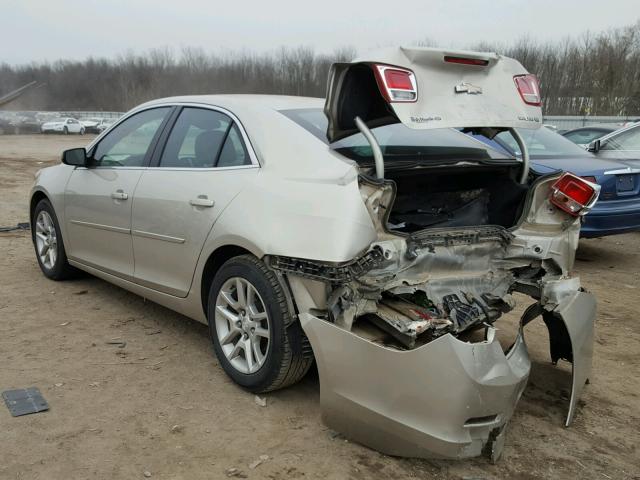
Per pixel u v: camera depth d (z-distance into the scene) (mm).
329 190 2867
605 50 41531
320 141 3162
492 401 2617
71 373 3543
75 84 67188
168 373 3598
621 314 5203
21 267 5785
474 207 3611
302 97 4082
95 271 4695
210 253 3424
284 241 2924
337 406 2822
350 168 2873
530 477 2766
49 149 25062
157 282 3957
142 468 2672
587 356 3338
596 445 3064
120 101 65438
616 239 8711
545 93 43312
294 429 3041
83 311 4598
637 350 4371
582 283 6266
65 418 3041
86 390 3344
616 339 4586
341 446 2912
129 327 4309
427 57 2838
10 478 2549
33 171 15469
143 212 3945
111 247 4383
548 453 2971
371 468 2750
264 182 3189
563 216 3467
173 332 4242
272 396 3363
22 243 6859
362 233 2762
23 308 4617
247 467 2715
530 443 3055
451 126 2807
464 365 2535
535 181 3436
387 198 2820
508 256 3354
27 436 2859
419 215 3410
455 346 2545
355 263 2762
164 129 4094
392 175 3043
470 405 2557
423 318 2920
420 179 3393
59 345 3943
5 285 5188
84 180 4641
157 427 3002
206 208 3451
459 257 3137
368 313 2863
